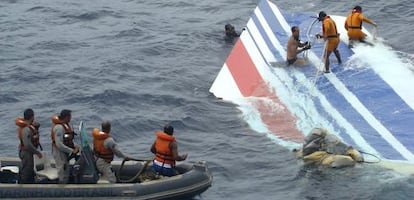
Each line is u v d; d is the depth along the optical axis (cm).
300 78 8856
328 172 6569
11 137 7412
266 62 9362
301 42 9694
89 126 7638
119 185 5741
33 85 8838
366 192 6191
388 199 6062
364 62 9044
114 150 5850
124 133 7538
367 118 7744
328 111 7994
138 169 6088
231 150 7144
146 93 8556
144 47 10238
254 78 8925
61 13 11888
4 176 6025
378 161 6762
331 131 7519
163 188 5772
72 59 9744
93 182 5812
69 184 5791
